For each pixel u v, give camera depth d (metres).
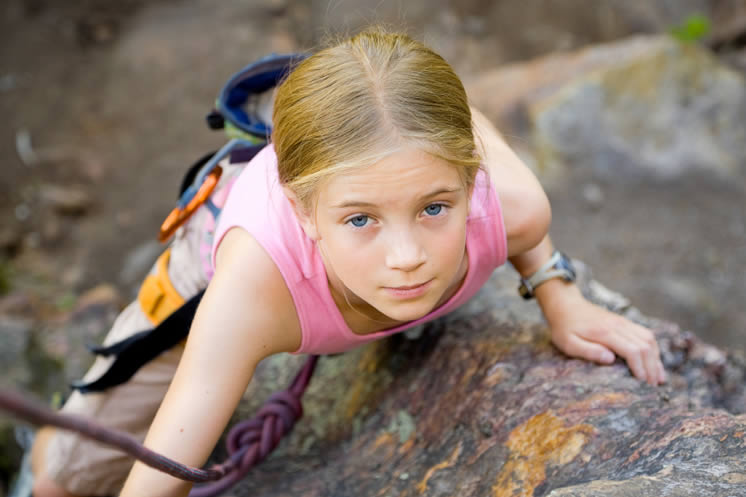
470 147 1.15
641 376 1.64
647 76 5.16
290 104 1.15
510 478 1.43
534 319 1.93
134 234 4.67
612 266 4.47
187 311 1.75
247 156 1.72
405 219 1.12
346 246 1.15
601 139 5.08
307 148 1.11
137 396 1.95
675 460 1.25
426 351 1.93
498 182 1.51
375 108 1.08
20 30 5.74
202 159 1.84
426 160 1.08
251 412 2.25
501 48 6.19
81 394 1.98
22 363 3.18
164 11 5.96
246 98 1.78
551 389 1.60
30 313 3.96
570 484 1.32
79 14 5.84
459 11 6.33
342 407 2.07
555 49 6.20
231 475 1.81
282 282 1.34
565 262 1.75
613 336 1.69
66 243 4.65
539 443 1.46
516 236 1.53
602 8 6.30
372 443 1.85
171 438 1.31
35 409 0.73
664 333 2.00
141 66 5.57
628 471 1.28
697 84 5.21
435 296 1.20
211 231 1.72
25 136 5.12
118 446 0.88
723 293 4.30
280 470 1.94
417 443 1.73
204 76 5.52
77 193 4.87
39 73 5.50
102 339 3.34
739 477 1.14
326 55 1.16
